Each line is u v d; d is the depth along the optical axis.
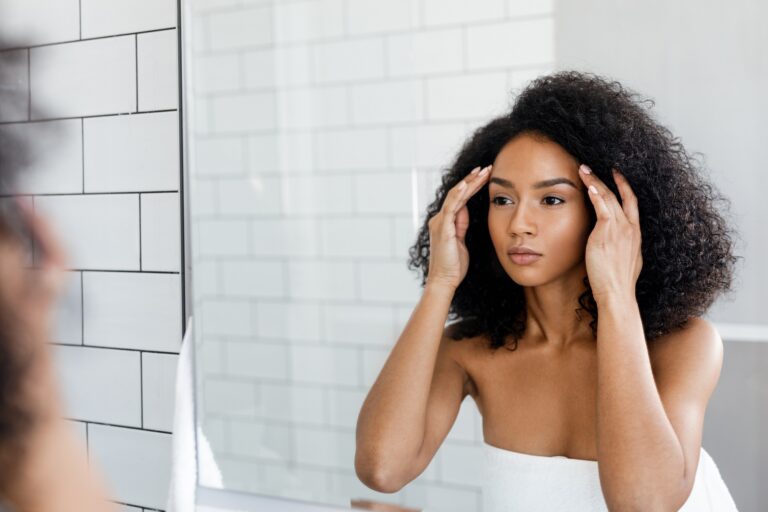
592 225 0.66
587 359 0.69
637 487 0.59
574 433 0.69
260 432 0.88
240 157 0.90
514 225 0.67
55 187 0.96
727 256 0.61
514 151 0.68
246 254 0.90
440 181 0.79
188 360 0.90
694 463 0.60
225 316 0.91
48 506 0.47
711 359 0.61
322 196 0.87
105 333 0.95
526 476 0.69
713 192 0.62
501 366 0.73
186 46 0.91
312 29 0.87
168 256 0.91
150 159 0.92
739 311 0.61
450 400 0.74
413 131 0.81
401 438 0.69
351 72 0.84
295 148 0.88
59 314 0.93
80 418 0.96
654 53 0.64
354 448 0.84
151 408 0.92
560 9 0.69
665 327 0.64
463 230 0.73
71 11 0.95
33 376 0.47
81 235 0.96
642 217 0.64
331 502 0.84
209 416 0.90
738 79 0.61
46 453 0.47
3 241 0.49
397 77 0.81
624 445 0.59
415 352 0.71
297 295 0.87
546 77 0.69
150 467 0.93
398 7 0.81
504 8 0.73
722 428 0.61
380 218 0.83
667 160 0.63
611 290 0.62
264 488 0.87
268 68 0.89
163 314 0.92
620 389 0.60
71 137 0.95
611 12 0.66
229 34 0.91
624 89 0.65
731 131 0.61
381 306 0.84
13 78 0.84
